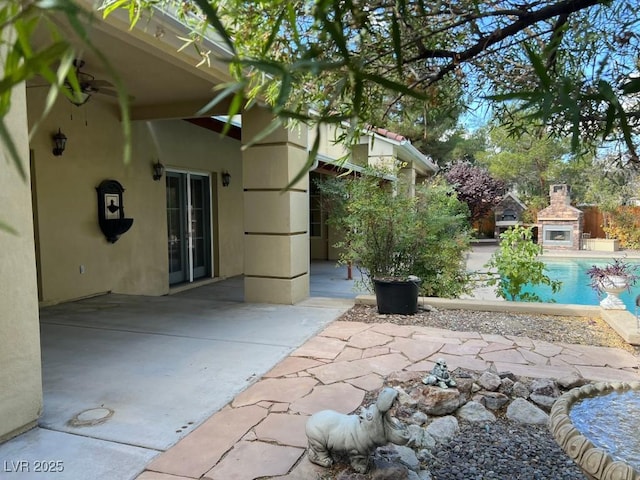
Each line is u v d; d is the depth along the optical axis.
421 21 1.38
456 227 6.50
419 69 1.63
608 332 4.42
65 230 5.89
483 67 1.71
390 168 6.31
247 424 2.56
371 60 1.28
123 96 0.49
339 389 3.04
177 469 2.11
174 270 8.28
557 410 1.93
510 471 2.22
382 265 6.00
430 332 4.43
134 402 2.85
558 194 17.50
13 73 0.49
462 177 20.03
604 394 2.16
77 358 3.71
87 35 0.49
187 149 8.21
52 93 0.49
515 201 20.83
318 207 12.88
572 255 15.00
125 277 6.89
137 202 7.09
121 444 2.33
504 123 1.80
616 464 1.52
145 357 3.73
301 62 0.66
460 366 3.45
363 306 5.64
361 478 2.02
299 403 2.83
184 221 8.43
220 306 5.71
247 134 5.70
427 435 2.48
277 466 2.15
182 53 3.69
